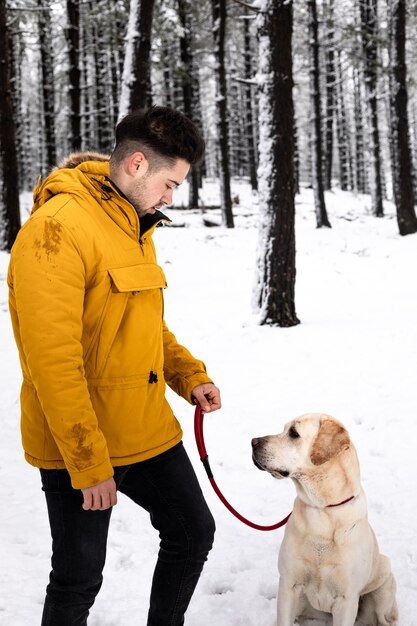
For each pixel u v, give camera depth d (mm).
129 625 3057
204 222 20812
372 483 4551
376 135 24969
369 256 14609
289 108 8586
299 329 8492
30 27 23797
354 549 2537
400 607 3174
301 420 2582
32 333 1871
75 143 18500
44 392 1873
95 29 22031
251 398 6223
